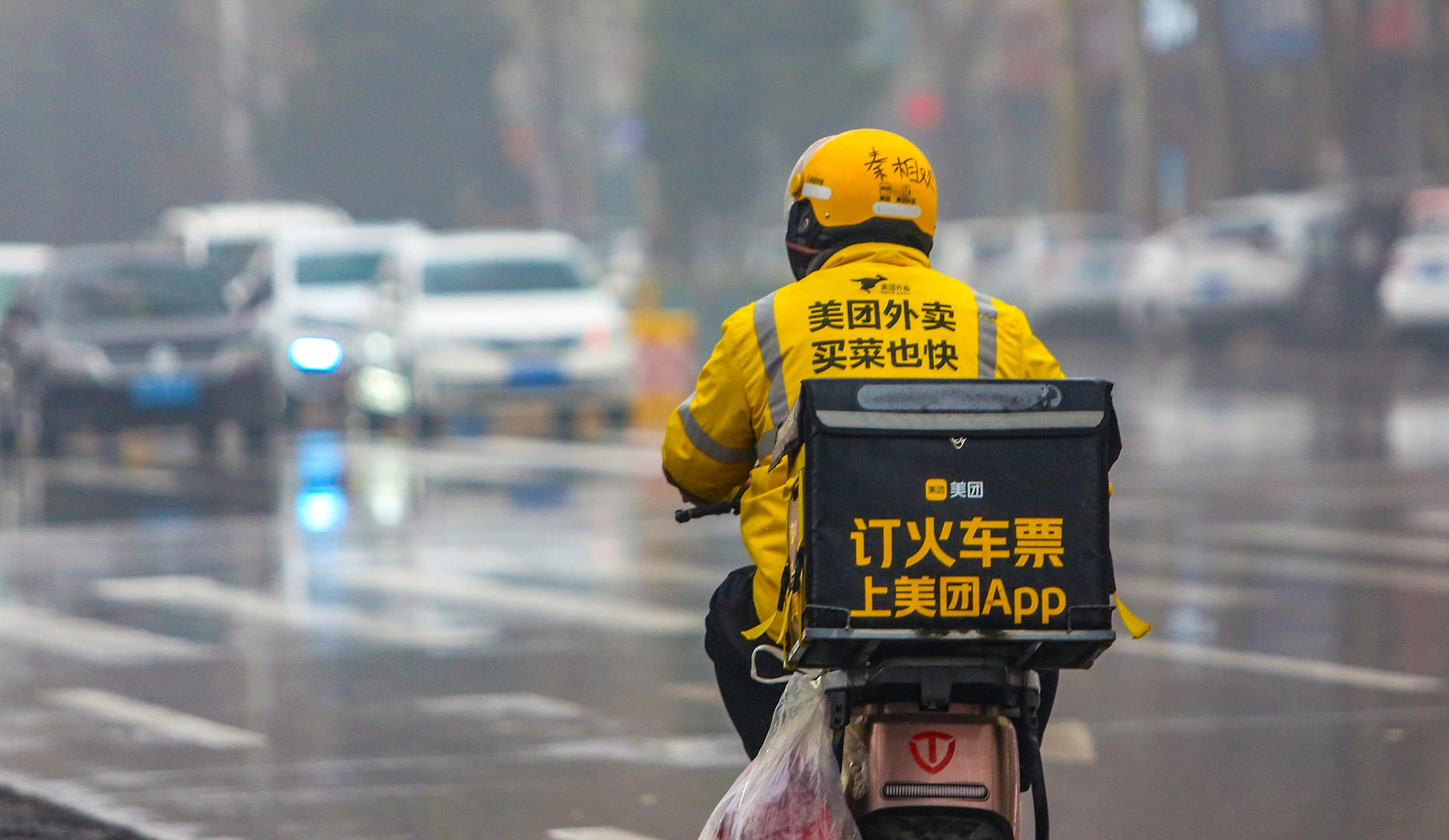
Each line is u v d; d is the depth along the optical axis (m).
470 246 66.56
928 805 10.41
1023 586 9.99
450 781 19.97
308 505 45.19
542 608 30.91
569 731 22.28
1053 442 10.03
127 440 66.25
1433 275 79.81
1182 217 148.38
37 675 26.02
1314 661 25.83
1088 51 153.88
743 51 182.25
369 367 64.56
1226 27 126.69
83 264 61.22
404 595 32.34
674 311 112.75
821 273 11.38
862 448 9.98
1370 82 117.25
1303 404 67.06
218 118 193.38
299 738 22.08
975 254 122.12
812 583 9.98
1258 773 19.94
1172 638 27.59
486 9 181.62
